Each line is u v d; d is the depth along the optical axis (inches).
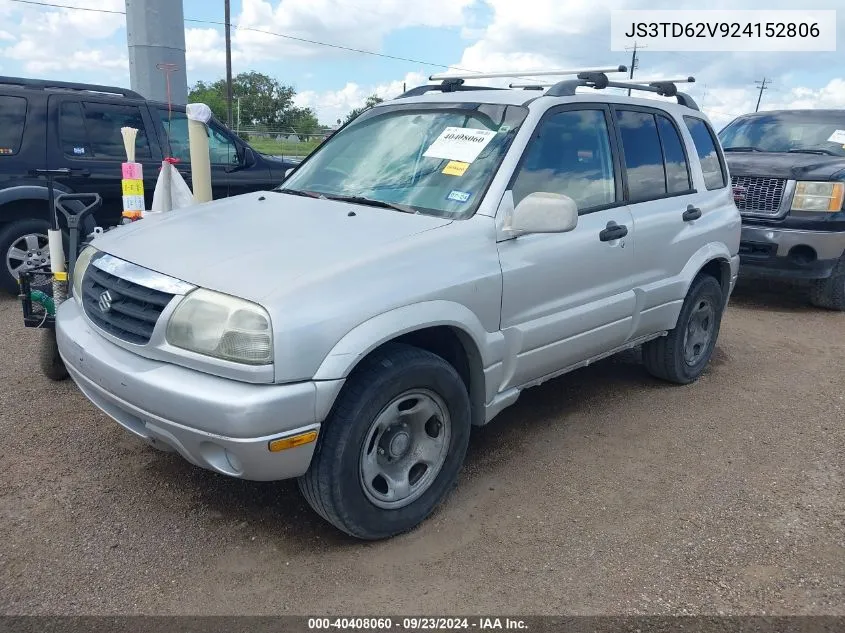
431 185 145.3
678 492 146.5
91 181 288.5
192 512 133.1
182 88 439.5
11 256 271.3
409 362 119.6
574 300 154.6
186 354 108.3
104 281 124.6
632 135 176.7
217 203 157.8
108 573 115.3
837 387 211.8
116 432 161.6
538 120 149.3
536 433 172.6
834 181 284.0
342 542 126.0
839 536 131.8
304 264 114.7
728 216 209.2
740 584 117.3
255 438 104.1
